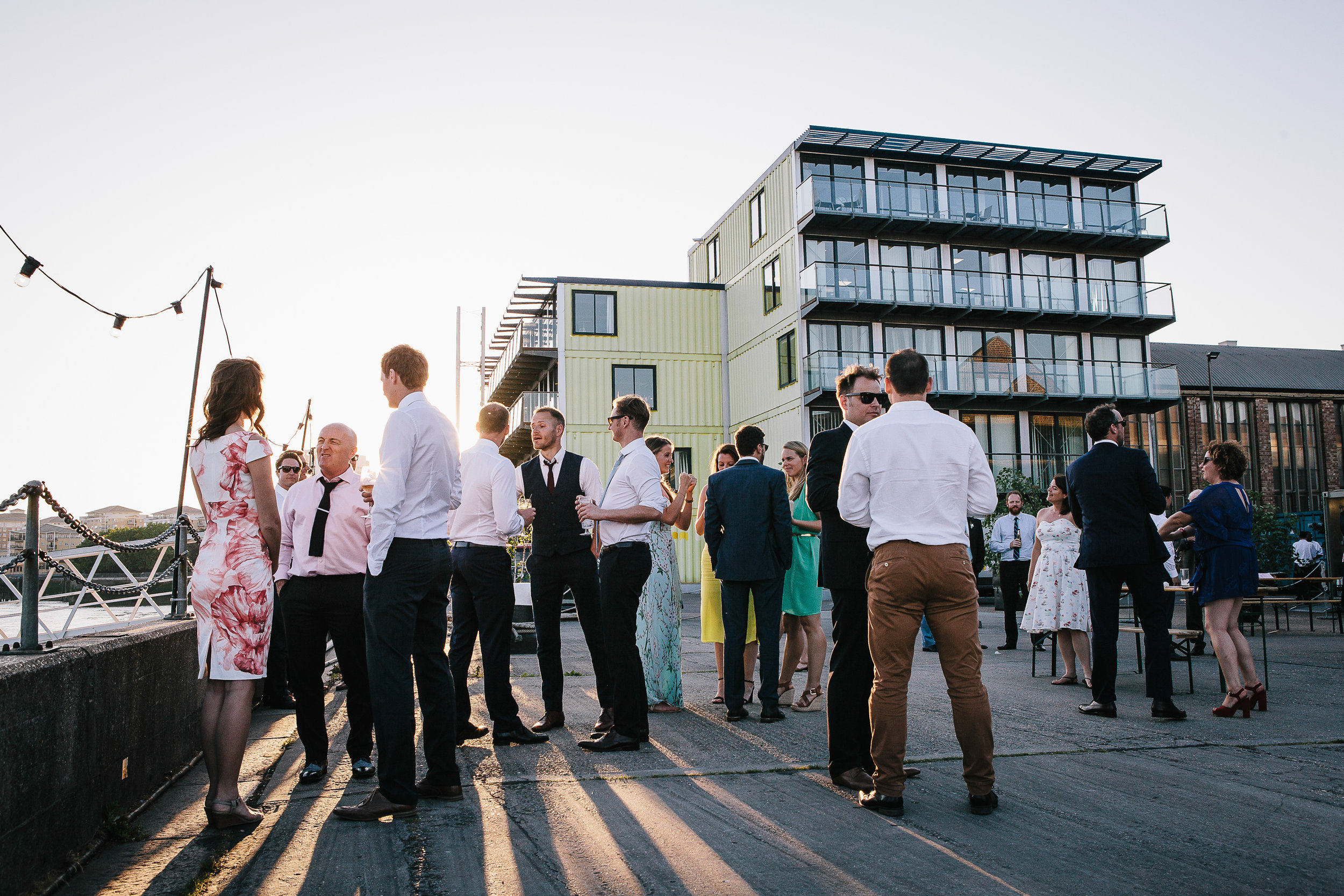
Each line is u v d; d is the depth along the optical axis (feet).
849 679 12.18
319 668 13.80
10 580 13.50
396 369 11.79
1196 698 19.79
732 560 17.37
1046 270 92.58
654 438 19.57
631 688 14.69
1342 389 123.85
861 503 11.39
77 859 9.29
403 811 11.00
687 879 8.71
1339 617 39.29
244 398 11.28
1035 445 89.30
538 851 9.62
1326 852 9.35
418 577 11.32
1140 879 8.61
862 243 87.04
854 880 8.64
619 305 93.45
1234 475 18.20
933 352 87.20
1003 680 23.32
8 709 7.96
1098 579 17.66
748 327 93.09
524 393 101.40
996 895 8.22
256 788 12.71
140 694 11.78
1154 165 91.97
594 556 16.44
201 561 10.87
